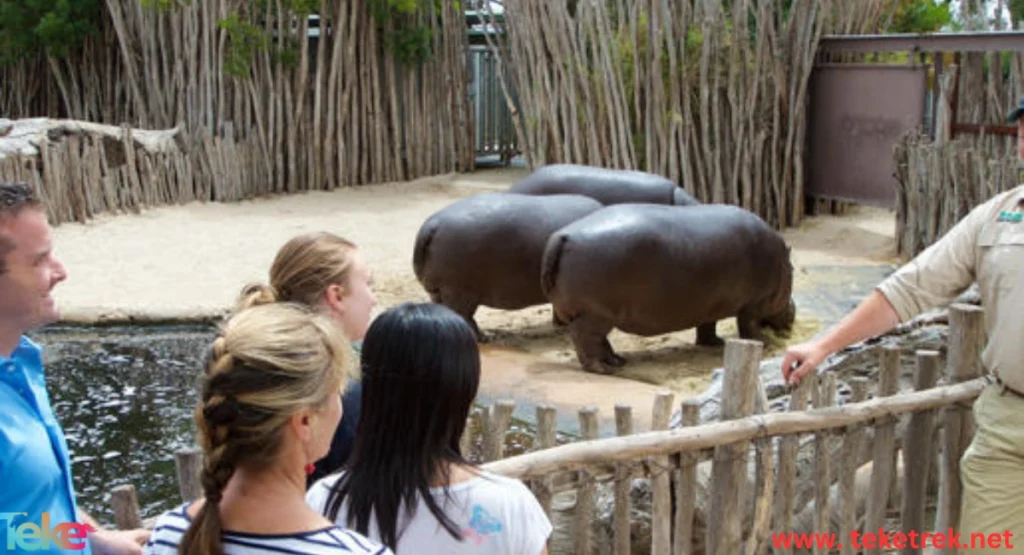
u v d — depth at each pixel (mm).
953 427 3699
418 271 8773
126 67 16297
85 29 16719
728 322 9586
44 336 9070
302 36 16031
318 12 16172
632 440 3117
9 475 2186
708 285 7992
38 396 2389
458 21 17812
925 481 3754
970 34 11711
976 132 11938
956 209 11188
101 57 17141
